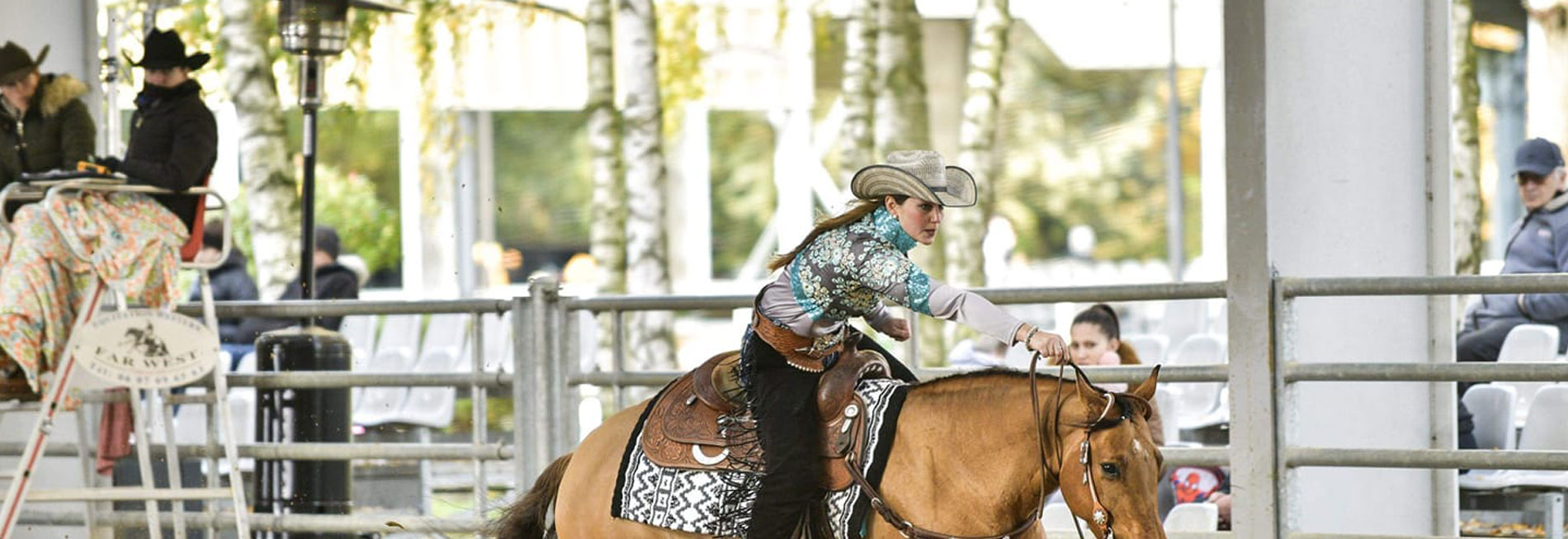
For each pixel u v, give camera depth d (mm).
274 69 28031
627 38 27969
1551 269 15578
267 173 25250
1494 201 30250
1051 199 47781
